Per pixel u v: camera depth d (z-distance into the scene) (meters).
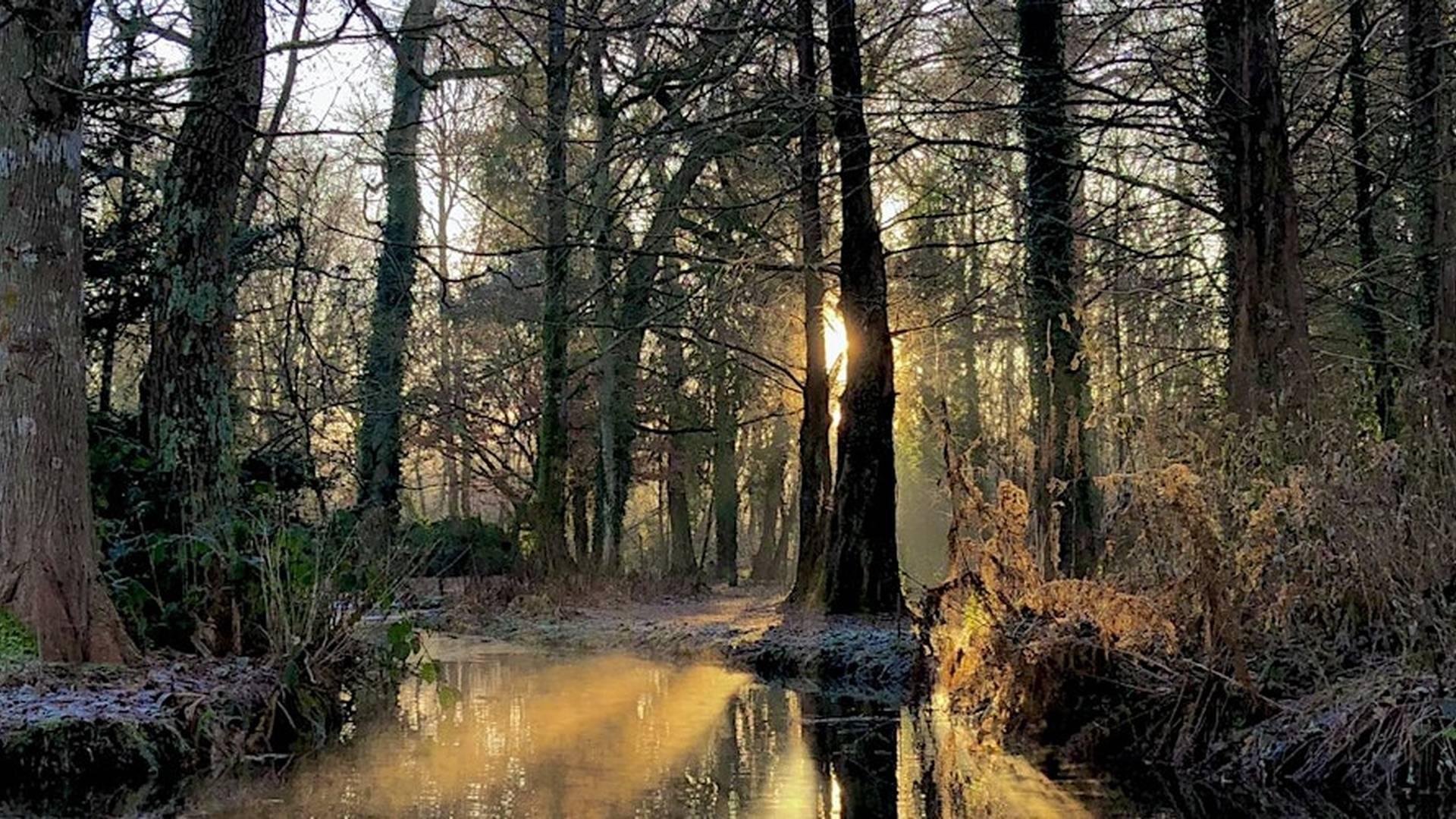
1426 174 12.45
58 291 6.95
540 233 18.72
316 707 7.29
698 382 25.61
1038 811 5.38
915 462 29.25
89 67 10.52
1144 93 12.05
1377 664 6.12
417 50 15.62
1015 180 15.30
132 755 5.84
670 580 20.27
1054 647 6.96
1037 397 12.80
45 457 6.82
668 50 15.20
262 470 10.11
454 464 30.53
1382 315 15.06
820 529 13.91
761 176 17.17
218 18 8.56
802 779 6.10
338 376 16.08
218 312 8.47
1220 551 6.22
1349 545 6.04
